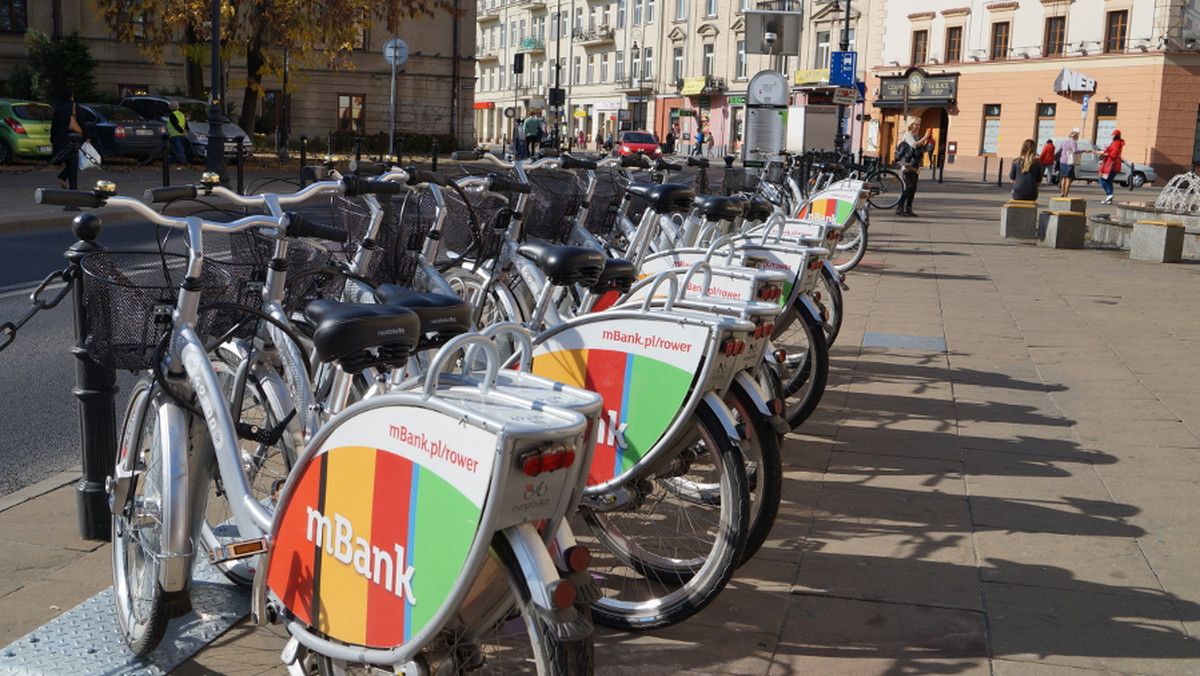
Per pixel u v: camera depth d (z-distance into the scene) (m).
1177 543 4.27
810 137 25.17
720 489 3.34
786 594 3.73
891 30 51.41
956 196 29.70
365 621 2.34
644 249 5.50
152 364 2.96
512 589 2.14
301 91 40.97
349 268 3.83
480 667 2.43
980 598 3.73
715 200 5.41
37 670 3.06
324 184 3.47
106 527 4.06
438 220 4.49
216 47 20.48
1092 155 39.47
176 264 3.29
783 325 5.43
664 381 3.43
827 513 4.53
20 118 24.16
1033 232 17.64
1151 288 11.80
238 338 3.30
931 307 10.22
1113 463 5.31
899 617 3.57
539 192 5.71
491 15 82.62
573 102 72.62
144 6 28.75
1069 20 44.31
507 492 2.09
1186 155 41.84
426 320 2.82
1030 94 45.94
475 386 2.34
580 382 3.60
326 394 3.37
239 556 2.54
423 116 42.44
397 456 2.26
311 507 2.46
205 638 3.29
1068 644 3.40
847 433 5.73
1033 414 6.23
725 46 58.41
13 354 7.37
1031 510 4.62
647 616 3.40
